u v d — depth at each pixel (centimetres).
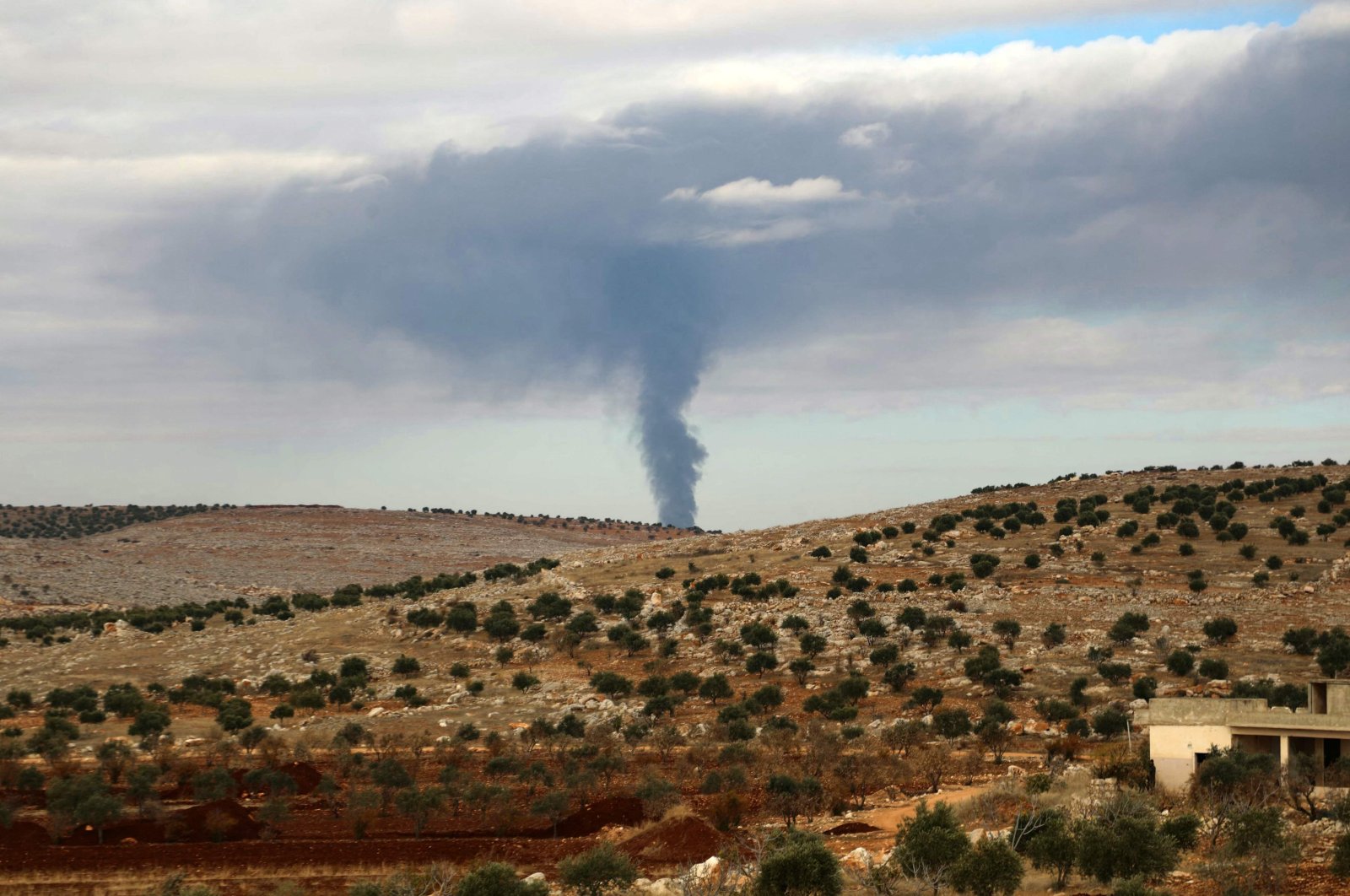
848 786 17650
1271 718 14250
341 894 12788
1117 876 9994
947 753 19525
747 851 13638
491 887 10700
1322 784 13475
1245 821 10669
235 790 18275
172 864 13900
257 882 13275
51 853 14438
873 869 10462
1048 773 16138
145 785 17188
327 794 17850
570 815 16738
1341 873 9712
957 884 9725
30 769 19338
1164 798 13275
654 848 14288
